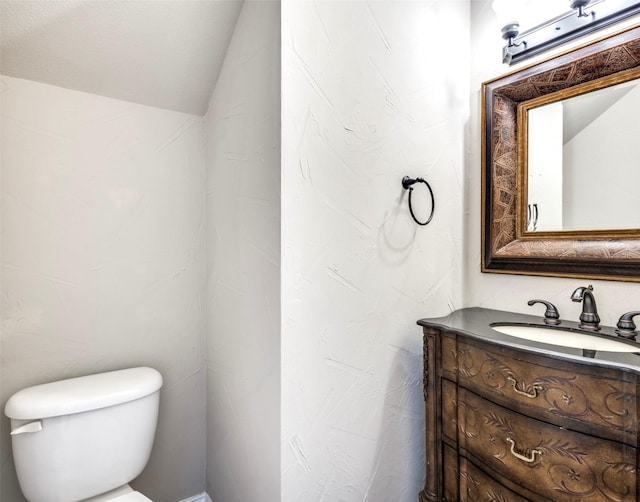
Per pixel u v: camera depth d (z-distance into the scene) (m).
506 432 0.88
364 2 1.12
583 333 0.99
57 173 1.19
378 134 1.16
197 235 1.48
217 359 1.39
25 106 1.13
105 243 1.28
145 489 1.36
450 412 1.05
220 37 1.23
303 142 0.99
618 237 1.01
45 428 0.98
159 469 1.39
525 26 1.19
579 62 1.06
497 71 1.30
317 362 1.03
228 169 1.27
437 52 1.30
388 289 1.19
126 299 1.33
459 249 1.40
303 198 0.99
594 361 0.71
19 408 0.97
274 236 0.97
